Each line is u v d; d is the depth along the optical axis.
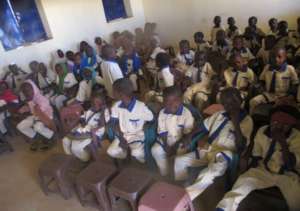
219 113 1.88
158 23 6.12
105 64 3.16
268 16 4.72
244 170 1.73
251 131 1.77
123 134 2.33
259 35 3.84
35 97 3.17
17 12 4.36
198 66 3.02
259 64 3.14
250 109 2.37
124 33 5.48
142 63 4.46
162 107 2.36
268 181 1.53
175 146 2.10
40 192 2.38
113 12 5.70
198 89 2.88
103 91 3.14
